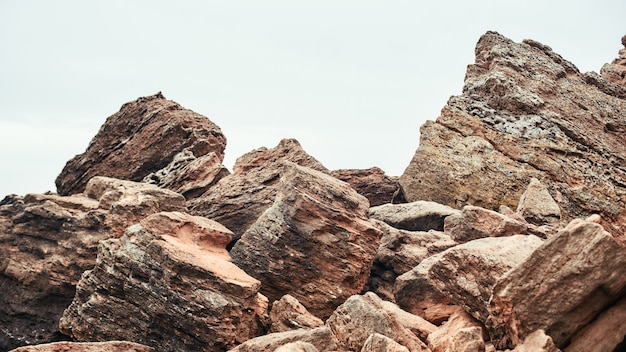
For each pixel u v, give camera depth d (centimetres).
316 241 3070
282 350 1783
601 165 4288
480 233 3183
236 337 2558
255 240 3164
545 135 4406
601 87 5181
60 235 3744
